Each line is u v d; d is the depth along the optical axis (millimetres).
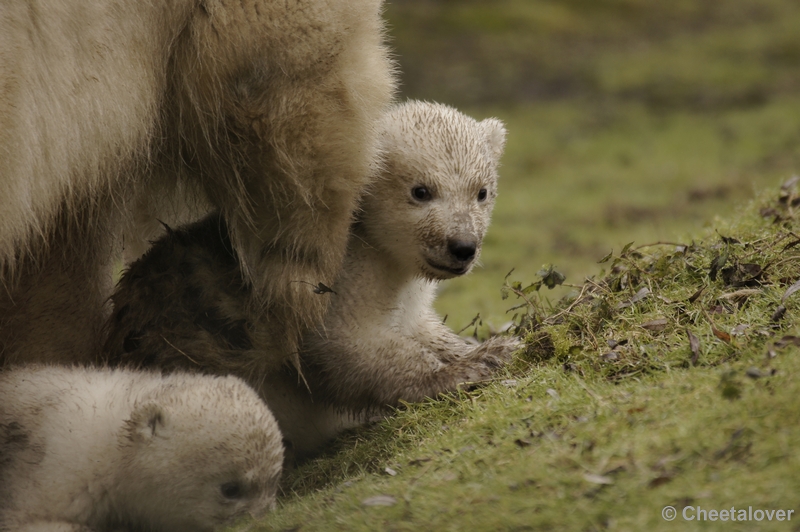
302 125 8633
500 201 30453
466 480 6574
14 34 7398
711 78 51688
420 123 9805
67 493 7664
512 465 6539
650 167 34250
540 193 31375
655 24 70312
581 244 23484
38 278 9227
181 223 10180
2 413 7863
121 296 9320
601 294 9297
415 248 9578
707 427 6188
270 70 8555
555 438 6734
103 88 8016
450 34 61281
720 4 77812
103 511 7926
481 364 9195
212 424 7855
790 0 78625
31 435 7746
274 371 9438
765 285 8508
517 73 53812
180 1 8375
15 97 7434
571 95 49250
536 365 8633
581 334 8750
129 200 9531
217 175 9031
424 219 9516
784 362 6656
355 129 8828
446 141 9688
